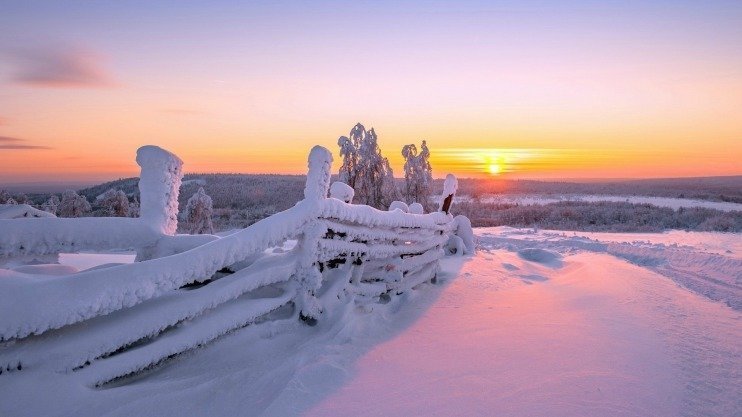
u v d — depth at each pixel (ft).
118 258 27.07
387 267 19.21
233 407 9.07
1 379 8.06
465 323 16.25
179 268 10.19
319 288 14.49
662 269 33.65
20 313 7.93
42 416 7.79
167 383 9.53
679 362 12.62
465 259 33.53
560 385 10.69
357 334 13.89
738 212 111.65
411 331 15.05
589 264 34.06
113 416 8.28
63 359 8.67
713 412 9.59
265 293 13.85
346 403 9.40
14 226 9.93
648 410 9.57
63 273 11.65
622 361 12.44
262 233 12.23
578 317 17.37
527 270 30.89
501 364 12.00
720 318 17.95
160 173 13.41
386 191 66.69
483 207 161.58
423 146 68.28
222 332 11.13
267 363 11.02
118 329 9.37
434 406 9.44
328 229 14.55
